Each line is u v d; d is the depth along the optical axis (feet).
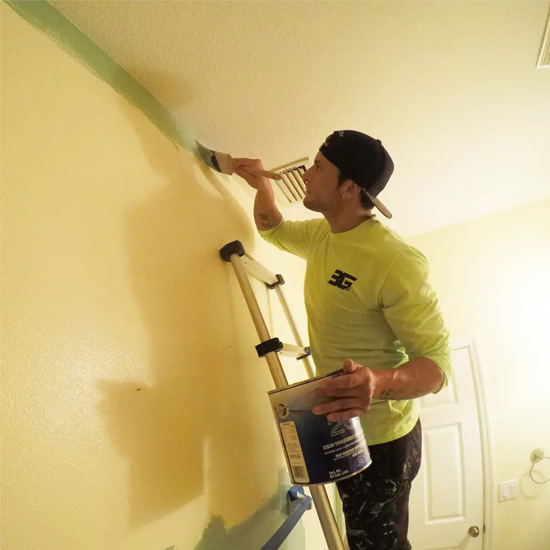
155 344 2.49
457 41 3.22
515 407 7.36
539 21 3.13
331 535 2.69
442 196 6.33
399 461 3.13
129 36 2.65
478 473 7.24
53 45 2.29
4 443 1.55
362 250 3.22
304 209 5.48
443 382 2.67
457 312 7.63
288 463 2.44
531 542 7.07
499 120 4.39
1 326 1.64
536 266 7.47
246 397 3.42
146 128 2.98
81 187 2.22
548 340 7.38
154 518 2.19
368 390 2.22
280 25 2.80
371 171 3.19
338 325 3.32
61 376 1.84
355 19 2.87
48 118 2.12
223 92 3.30
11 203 1.81
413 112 4.05
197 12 2.58
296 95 3.51
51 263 1.93
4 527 1.49
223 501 2.83
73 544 1.73
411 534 7.13
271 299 4.50
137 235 2.57
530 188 6.72
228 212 3.92
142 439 2.22
